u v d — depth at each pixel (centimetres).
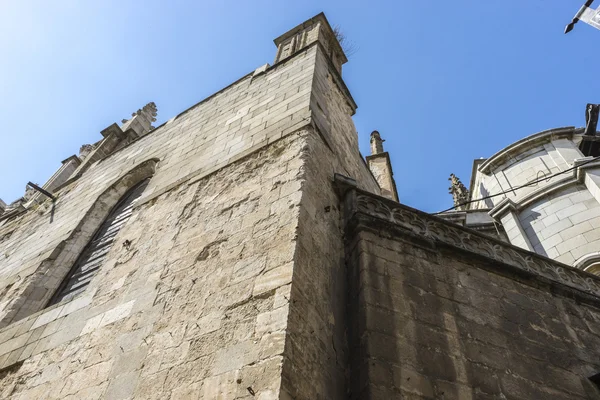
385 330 525
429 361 509
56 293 948
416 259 646
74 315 693
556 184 1424
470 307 607
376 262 614
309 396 421
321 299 541
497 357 551
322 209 680
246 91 1190
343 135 1086
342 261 647
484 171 1834
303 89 985
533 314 644
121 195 1220
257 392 398
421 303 580
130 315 604
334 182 775
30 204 1667
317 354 473
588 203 1334
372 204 733
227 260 589
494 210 1520
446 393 482
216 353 465
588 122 1697
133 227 842
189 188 853
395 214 726
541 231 1366
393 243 658
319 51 1197
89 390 526
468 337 561
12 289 974
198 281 586
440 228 731
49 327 707
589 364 602
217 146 970
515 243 1390
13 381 637
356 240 654
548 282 709
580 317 681
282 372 402
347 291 606
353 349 517
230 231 645
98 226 1139
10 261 1177
